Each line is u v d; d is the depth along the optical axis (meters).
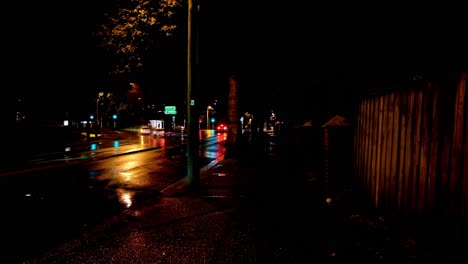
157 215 7.36
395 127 5.84
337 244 5.37
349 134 9.20
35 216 7.32
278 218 7.00
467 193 3.98
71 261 4.90
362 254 4.90
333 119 9.31
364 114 7.66
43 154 22.94
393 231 5.50
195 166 10.54
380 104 6.54
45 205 8.34
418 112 5.11
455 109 4.23
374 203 6.77
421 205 4.97
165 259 4.97
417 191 5.11
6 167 15.73
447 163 4.41
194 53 10.76
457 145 4.18
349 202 7.64
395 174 5.80
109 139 47.03
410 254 4.66
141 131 68.56
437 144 4.62
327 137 9.20
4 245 5.54
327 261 4.82
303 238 5.75
